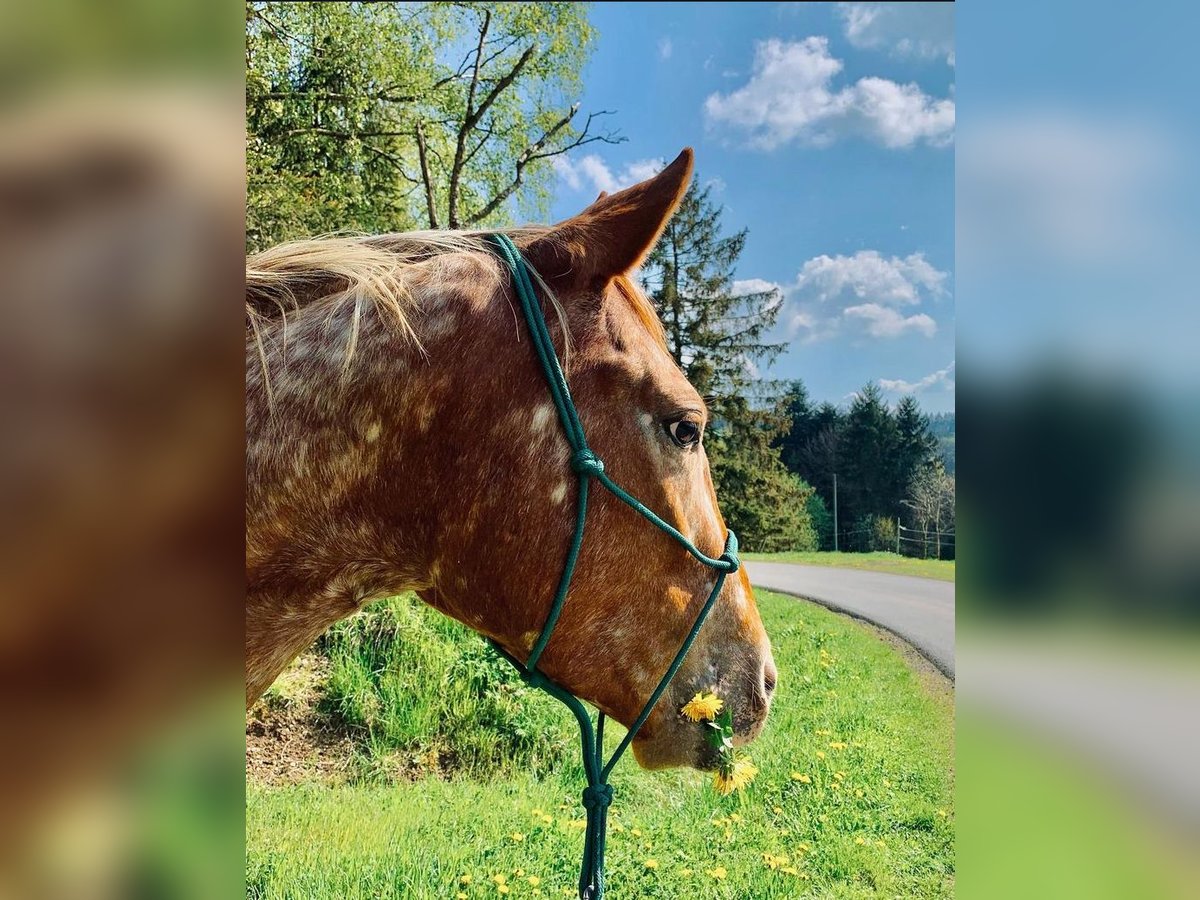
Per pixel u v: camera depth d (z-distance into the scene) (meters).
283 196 9.50
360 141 12.66
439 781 4.25
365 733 4.62
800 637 8.55
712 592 1.61
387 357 1.39
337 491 1.40
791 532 29.09
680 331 28.75
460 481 1.42
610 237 1.52
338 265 1.44
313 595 1.45
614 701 1.59
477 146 13.95
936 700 6.21
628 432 1.51
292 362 1.37
